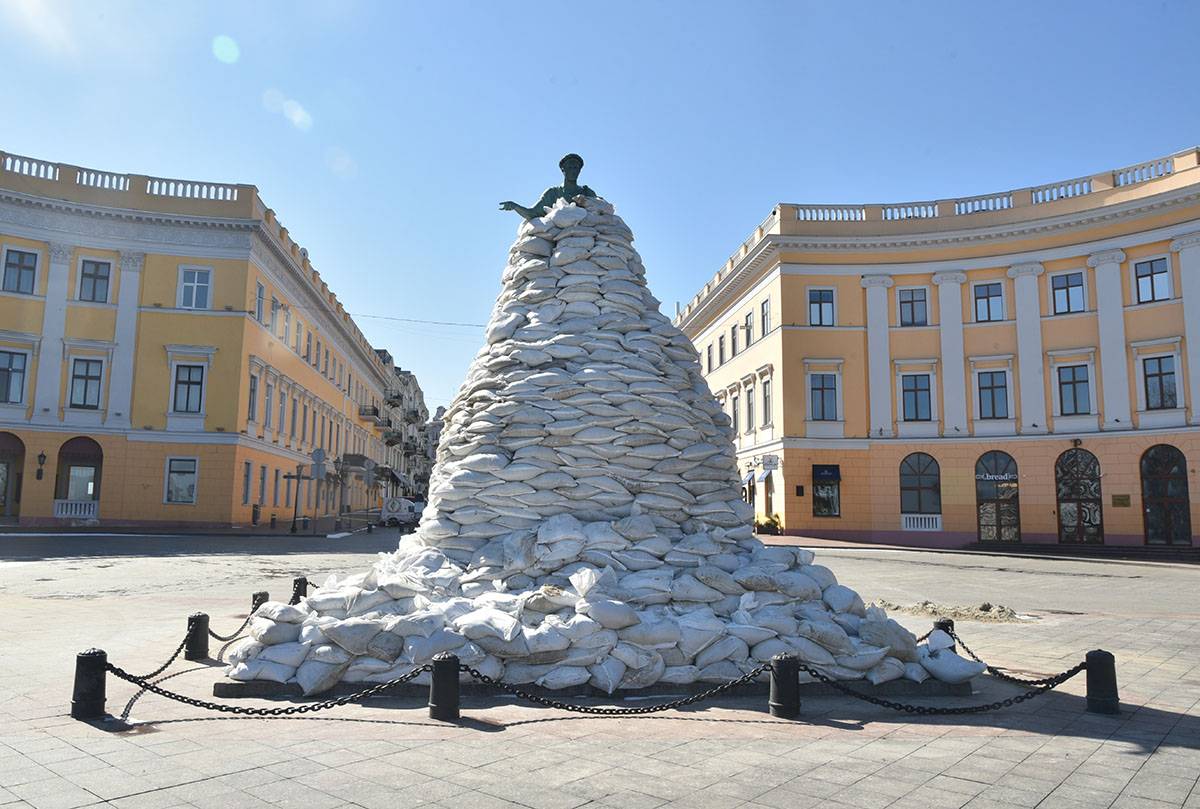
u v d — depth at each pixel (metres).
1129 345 30.48
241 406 32.84
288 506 40.62
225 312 32.75
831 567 22.92
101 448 31.36
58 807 4.07
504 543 7.57
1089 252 31.53
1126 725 6.07
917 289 34.25
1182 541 28.92
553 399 8.12
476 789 4.43
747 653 6.74
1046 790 4.58
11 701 6.18
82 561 18.83
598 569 7.21
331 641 6.42
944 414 33.34
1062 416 31.66
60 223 31.52
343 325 51.00
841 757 5.12
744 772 4.79
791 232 34.72
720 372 44.78
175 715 5.85
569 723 5.74
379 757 4.93
